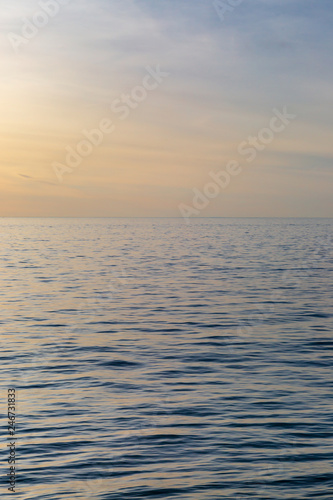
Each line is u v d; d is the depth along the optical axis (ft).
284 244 310.65
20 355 66.44
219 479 35.42
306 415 46.11
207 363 62.75
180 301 109.40
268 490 34.04
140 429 43.29
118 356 65.98
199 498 33.12
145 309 100.17
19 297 114.93
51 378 56.95
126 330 81.30
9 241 343.05
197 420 45.14
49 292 122.52
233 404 48.85
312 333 79.25
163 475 35.86
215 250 260.01
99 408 47.96
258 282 140.77
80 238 383.65
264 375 57.88
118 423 44.57
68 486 34.42
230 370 59.82
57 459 38.11
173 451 39.32
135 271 166.50
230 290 125.59
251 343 72.74
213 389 53.11
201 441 41.04
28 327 83.61
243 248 274.98
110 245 301.02
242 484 34.78
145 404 48.98
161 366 61.57
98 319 90.07
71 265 185.68
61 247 283.79
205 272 164.04
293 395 51.21
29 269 172.96
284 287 131.03
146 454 38.88
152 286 132.46
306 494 33.63
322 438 41.52
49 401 49.83
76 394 51.75
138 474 36.01
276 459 38.09
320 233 478.18
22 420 45.21
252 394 51.57
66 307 102.47
